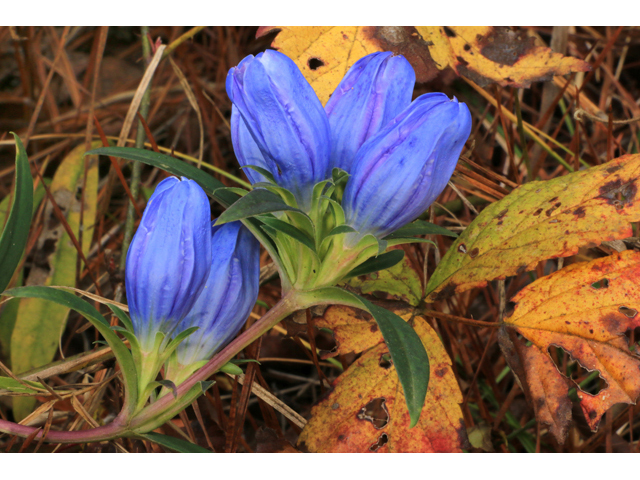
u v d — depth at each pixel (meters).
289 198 0.18
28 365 0.27
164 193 0.18
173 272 0.18
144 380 0.19
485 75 0.25
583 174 0.22
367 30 0.25
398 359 0.17
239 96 0.17
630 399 0.20
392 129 0.17
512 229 0.22
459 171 0.28
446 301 0.28
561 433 0.21
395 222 0.18
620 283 0.21
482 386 0.28
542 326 0.22
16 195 0.20
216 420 0.27
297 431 0.25
